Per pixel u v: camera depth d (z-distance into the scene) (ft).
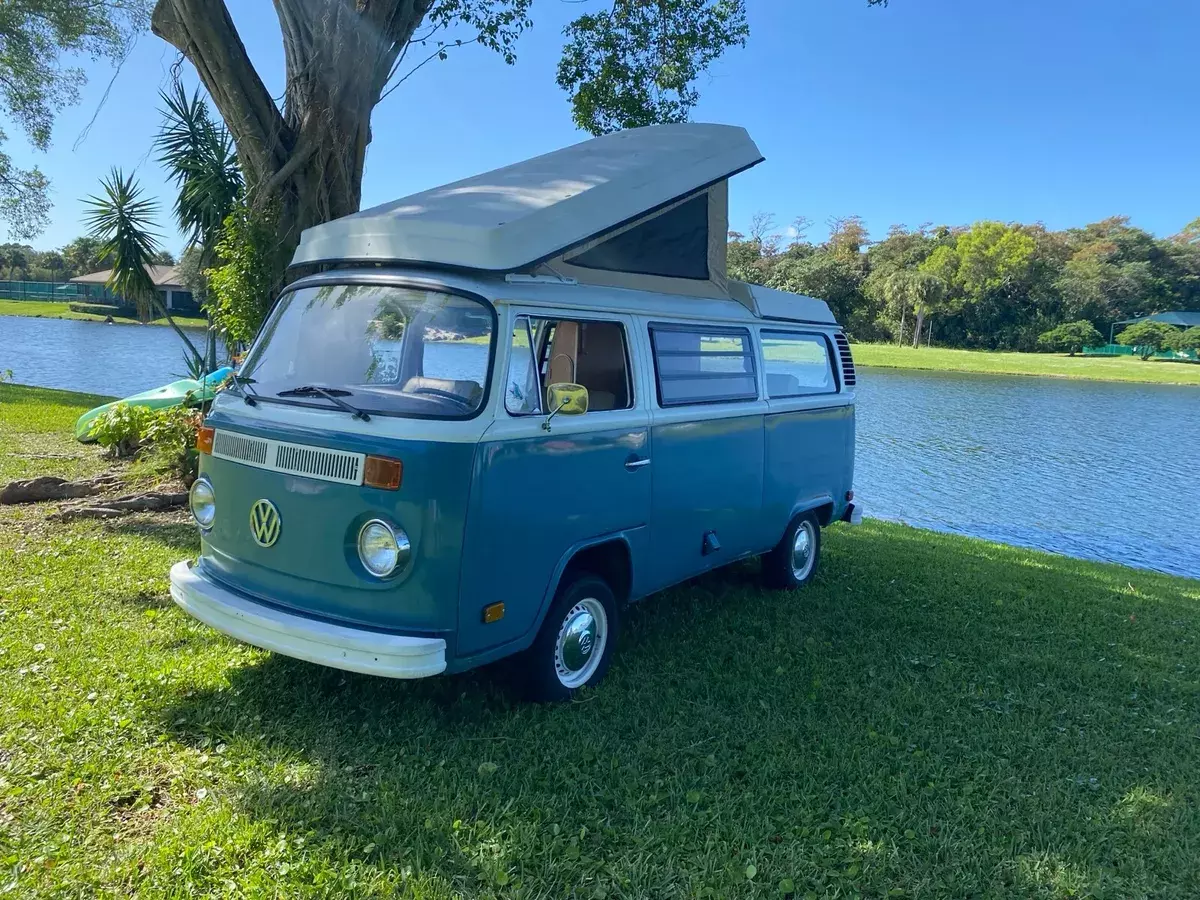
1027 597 25.11
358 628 12.32
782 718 14.94
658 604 21.06
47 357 112.37
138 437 34.65
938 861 11.18
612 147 18.85
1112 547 47.50
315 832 10.73
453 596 12.33
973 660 18.79
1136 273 296.71
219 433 14.40
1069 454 81.97
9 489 27.61
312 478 12.74
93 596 18.66
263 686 14.71
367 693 14.73
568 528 14.25
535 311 13.80
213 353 39.91
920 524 51.62
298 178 29.43
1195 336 248.73
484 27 34.58
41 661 15.20
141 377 92.27
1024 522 53.36
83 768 11.92
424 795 11.70
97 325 193.36
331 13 28.81
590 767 12.84
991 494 62.03
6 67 67.56
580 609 15.31
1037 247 293.84
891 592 24.08
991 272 274.98
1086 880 10.86
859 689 16.55
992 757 14.10
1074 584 28.32
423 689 14.98
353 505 12.32
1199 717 16.39
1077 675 18.26
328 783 11.91
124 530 24.32
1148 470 73.82
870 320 293.23
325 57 28.96
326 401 13.28
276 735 13.14
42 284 281.54
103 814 11.00
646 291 17.33
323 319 14.53
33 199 87.10
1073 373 204.13
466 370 12.99
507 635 13.34
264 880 9.80
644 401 16.05
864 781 12.98
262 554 13.44
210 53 27.96
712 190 19.15
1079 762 14.12
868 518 42.47
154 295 44.39
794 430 21.49
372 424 12.42
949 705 16.15
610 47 40.60
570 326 15.67
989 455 80.12
